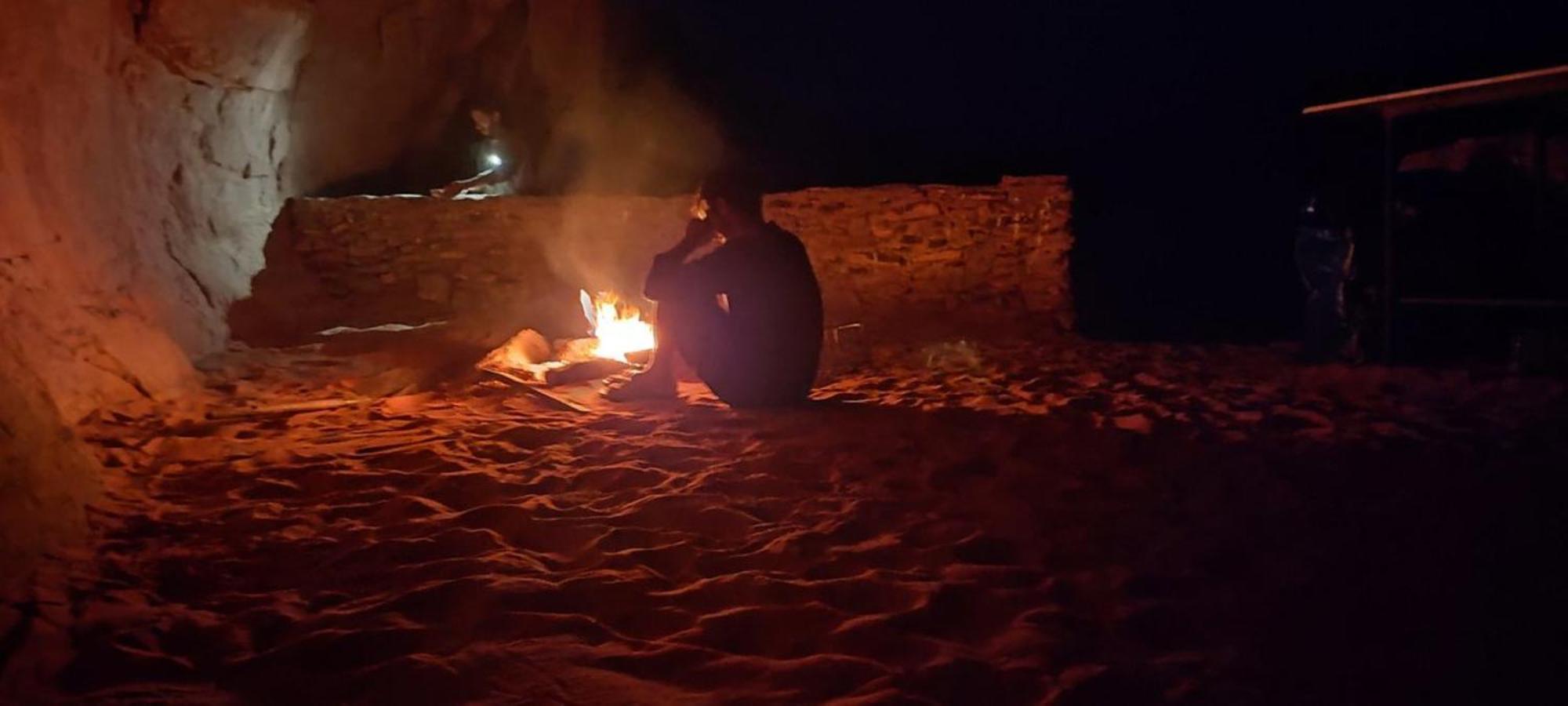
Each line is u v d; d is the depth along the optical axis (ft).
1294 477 15.98
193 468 16.89
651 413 21.22
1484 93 25.70
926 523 13.84
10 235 20.77
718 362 21.58
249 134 35.35
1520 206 30.50
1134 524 13.82
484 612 10.78
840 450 17.83
